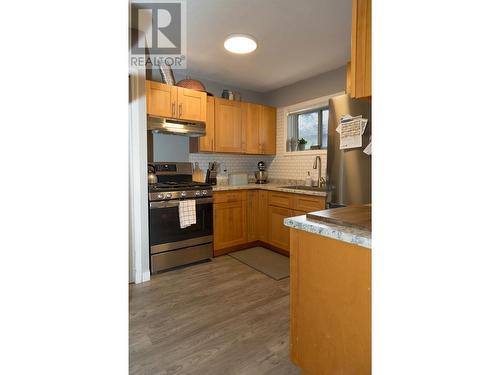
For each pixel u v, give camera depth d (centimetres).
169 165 337
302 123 398
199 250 305
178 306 209
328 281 112
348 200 251
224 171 402
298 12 217
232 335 172
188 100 314
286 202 325
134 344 163
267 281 257
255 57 306
